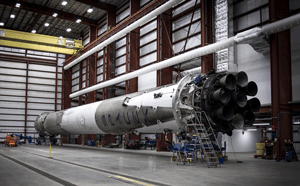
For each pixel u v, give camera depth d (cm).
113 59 3631
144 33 3153
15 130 4491
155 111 1602
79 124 2519
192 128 1444
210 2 2289
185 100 1462
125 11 3562
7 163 1385
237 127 1295
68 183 836
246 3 2142
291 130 1667
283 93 1667
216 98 1276
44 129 3459
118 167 1235
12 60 4591
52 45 4759
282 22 1456
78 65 4872
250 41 1702
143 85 3112
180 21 2689
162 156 1892
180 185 810
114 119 1991
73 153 2142
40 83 4775
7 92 4500
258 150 1830
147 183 840
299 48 1798
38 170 1126
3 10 4016
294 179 921
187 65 2698
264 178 938
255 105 1372
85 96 4266
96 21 4341
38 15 4097
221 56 2158
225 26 2117
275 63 1650
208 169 1174
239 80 1335
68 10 4009
